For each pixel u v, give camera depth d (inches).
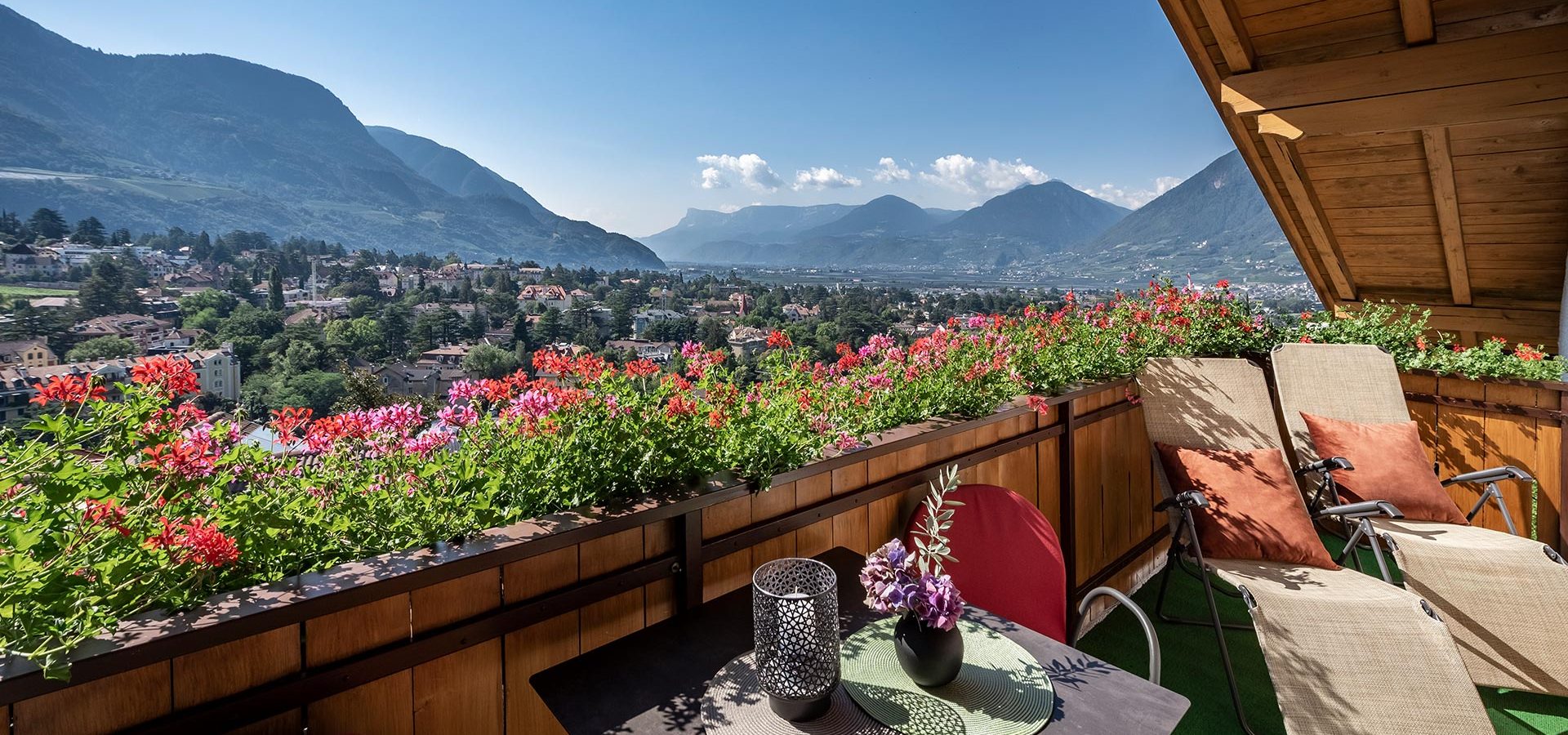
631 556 57.3
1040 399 94.0
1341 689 76.6
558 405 57.4
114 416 38.0
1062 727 44.0
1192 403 117.9
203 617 36.3
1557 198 156.4
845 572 66.6
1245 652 105.4
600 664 50.4
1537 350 138.2
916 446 83.9
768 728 43.2
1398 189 170.9
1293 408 128.3
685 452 60.7
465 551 45.7
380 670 44.5
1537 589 93.0
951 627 47.7
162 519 38.5
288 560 43.5
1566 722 90.0
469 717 49.5
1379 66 133.7
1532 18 121.3
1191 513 96.9
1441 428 137.9
